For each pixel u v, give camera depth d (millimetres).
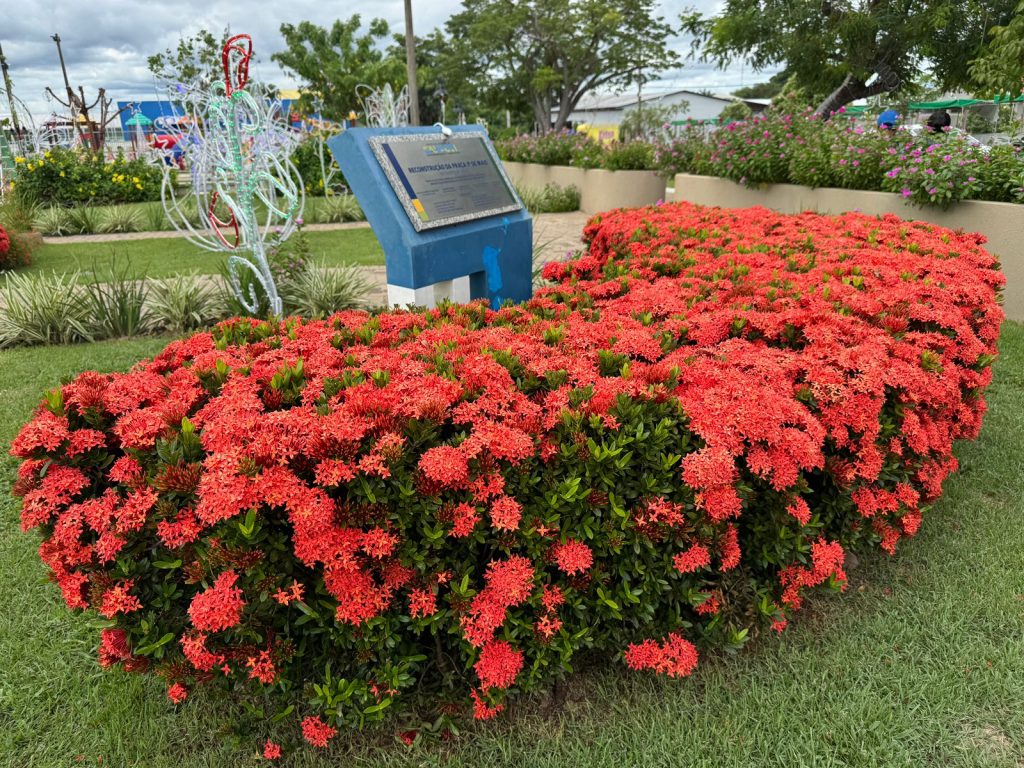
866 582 2654
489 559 1933
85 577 1817
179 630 1863
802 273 3617
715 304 3076
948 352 2871
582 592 1963
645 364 2398
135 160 16719
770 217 5398
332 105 26469
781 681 2176
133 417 1898
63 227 12062
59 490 1788
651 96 43531
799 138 8898
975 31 13367
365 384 2051
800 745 1944
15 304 5684
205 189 5508
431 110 40438
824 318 2666
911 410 2449
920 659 2252
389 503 1748
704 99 42500
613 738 1982
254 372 2281
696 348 2566
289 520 1657
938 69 14508
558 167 15477
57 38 24797
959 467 3482
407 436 1816
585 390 2045
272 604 1746
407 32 13430
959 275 3490
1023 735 1974
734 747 1939
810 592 2568
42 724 2049
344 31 26375
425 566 1771
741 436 1985
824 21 14414
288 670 1840
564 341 2570
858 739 1960
